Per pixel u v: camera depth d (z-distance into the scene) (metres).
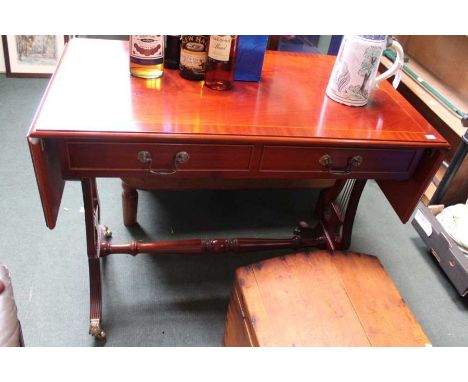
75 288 1.30
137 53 0.98
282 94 1.06
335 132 0.95
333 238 1.43
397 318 0.95
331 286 0.99
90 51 1.10
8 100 2.04
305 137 0.92
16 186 1.61
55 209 0.90
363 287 1.00
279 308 0.93
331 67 1.26
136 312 1.27
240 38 1.02
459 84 1.90
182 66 1.04
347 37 1.01
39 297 1.26
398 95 1.16
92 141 0.84
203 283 1.39
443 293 1.48
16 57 2.17
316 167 0.98
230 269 1.45
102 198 1.65
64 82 0.95
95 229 1.19
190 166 0.92
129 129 0.84
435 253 1.54
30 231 1.45
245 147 0.91
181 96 0.98
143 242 1.46
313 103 1.05
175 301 1.32
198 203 1.70
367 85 1.04
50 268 1.35
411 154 1.02
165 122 0.88
